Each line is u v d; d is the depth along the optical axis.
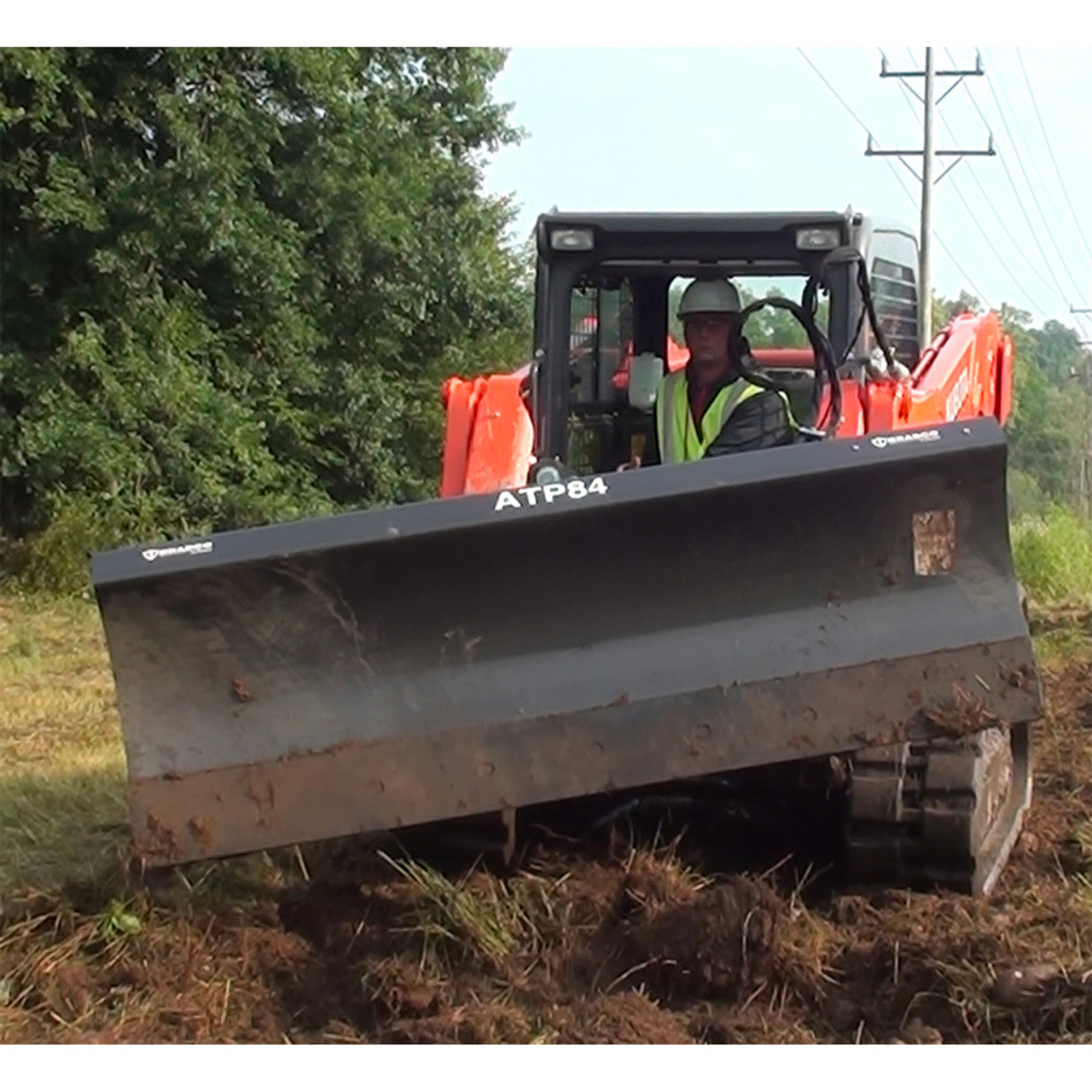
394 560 4.39
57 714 8.59
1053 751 7.04
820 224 5.49
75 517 15.02
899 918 4.50
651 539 4.44
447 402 6.39
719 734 4.44
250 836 4.40
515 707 4.43
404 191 18.27
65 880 5.04
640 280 6.09
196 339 16.23
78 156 15.42
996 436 4.39
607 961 4.29
